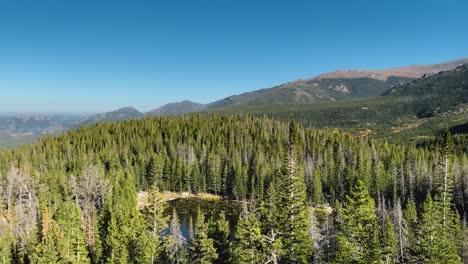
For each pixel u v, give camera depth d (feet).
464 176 398.01
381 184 458.09
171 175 584.81
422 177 450.30
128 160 617.62
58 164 600.39
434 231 156.56
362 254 132.57
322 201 476.54
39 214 342.64
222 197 555.69
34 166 586.86
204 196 559.79
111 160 611.06
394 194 429.79
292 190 142.72
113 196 426.51
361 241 133.69
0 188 417.28
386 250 148.66
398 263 197.26
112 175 513.45
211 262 165.27
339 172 506.07
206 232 172.04
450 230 191.52
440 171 228.43
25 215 354.74
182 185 578.25
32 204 392.06
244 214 254.88
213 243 174.29
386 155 575.38
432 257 154.30
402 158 550.77
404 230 224.94
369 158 549.95
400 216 252.42
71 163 596.70
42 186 419.13
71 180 439.22
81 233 262.67
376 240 132.67
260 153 593.42
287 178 144.56
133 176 561.84
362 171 476.95
